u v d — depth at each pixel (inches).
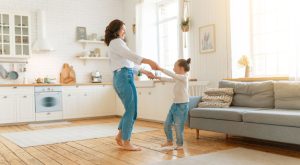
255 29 199.6
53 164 121.1
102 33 321.4
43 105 266.5
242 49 203.8
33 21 285.4
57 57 295.7
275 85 153.0
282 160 115.6
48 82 279.4
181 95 137.0
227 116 146.6
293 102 142.6
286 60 182.9
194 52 232.4
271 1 190.2
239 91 168.9
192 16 233.5
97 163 120.3
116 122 257.6
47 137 185.6
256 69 199.6
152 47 289.1
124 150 141.8
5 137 190.9
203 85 215.8
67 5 302.7
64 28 300.5
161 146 144.5
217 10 212.7
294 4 168.4
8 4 276.1
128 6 324.2
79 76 307.3
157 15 290.8
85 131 206.5
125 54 129.3
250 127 137.3
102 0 322.0
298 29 166.4
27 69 280.5
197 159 120.0
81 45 309.1
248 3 203.3
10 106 253.0
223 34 208.5
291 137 121.9
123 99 134.4
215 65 215.5
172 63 271.4
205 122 159.2
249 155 124.6
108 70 323.9
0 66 269.0
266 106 155.8
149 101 251.1
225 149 138.0
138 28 291.9
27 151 147.2
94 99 292.7
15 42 267.0
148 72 143.3
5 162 126.8
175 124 139.3
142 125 228.4
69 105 279.1
